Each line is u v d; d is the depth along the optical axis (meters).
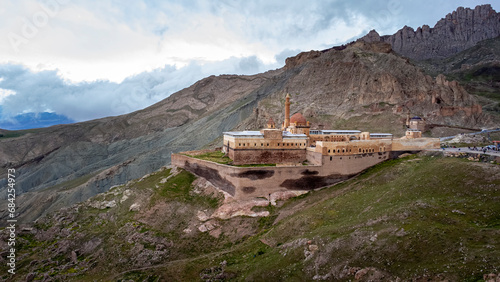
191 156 112.88
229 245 74.62
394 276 42.56
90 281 67.88
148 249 75.12
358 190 80.75
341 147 94.06
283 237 67.62
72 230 89.44
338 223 63.59
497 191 55.84
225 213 84.69
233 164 95.94
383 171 88.19
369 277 44.00
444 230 47.25
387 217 55.66
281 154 100.25
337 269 47.81
